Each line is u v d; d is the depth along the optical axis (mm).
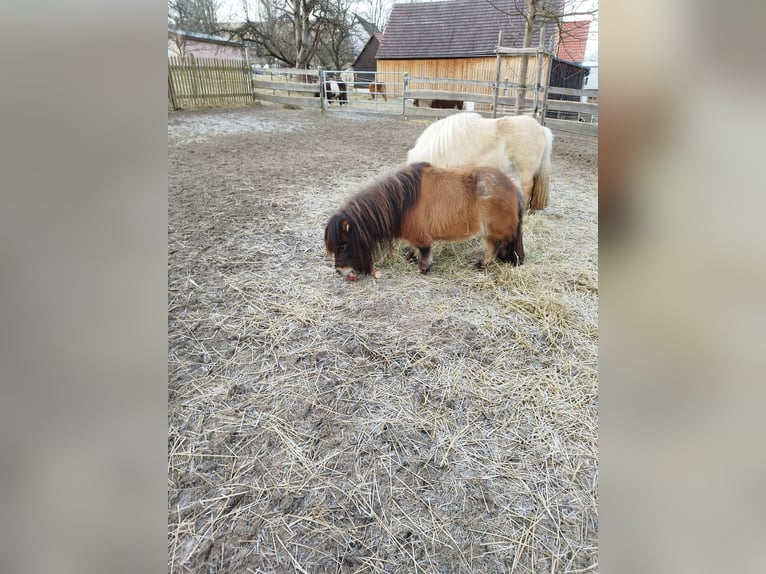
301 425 1210
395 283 1849
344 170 3566
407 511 991
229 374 1387
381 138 4980
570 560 892
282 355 1464
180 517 980
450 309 1681
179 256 2078
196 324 1608
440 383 1345
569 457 1105
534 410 1246
